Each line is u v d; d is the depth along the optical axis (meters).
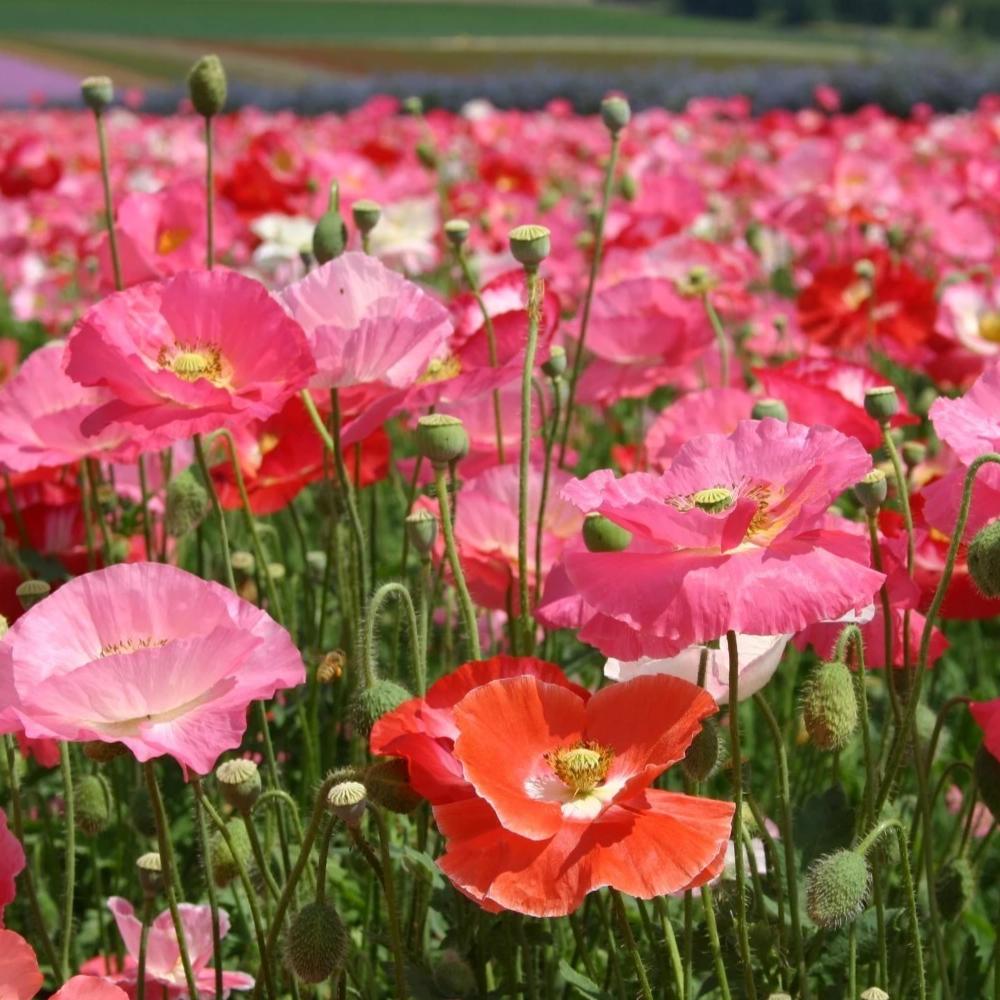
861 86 8.12
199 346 1.15
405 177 2.71
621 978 1.14
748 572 1.04
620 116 1.39
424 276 2.91
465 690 1.08
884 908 1.18
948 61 8.42
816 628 1.18
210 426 1.13
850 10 27.70
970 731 1.50
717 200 3.18
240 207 2.00
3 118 6.52
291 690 1.36
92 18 24.83
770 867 1.18
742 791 1.13
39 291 2.92
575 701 1.07
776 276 3.21
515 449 1.35
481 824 1.04
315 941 1.07
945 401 1.13
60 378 1.26
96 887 1.28
